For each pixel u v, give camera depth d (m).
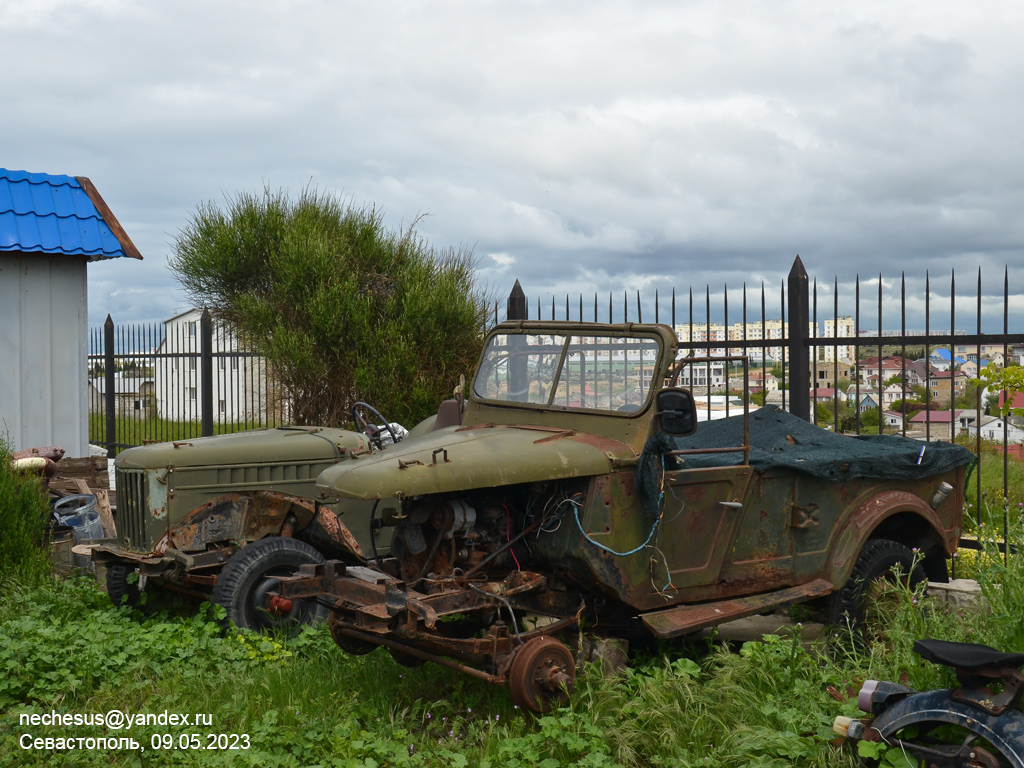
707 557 5.12
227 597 6.13
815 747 3.97
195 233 12.40
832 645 5.38
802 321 7.65
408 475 4.38
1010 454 8.96
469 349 11.66
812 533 5.55
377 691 5.00
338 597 4.79
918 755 3.58
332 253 11.36
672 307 8.30
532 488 4.82
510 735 4.37
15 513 7.73
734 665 4.87
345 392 11.33
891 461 5.78
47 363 10.66
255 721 4.67
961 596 6.22
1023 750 3.33
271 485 6.88
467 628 4.93
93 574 7.62
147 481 6.57
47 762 4.39
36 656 5.36
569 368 5.39
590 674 4.69
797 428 6.38
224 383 12.34
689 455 5.67
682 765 4.02
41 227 10.42
